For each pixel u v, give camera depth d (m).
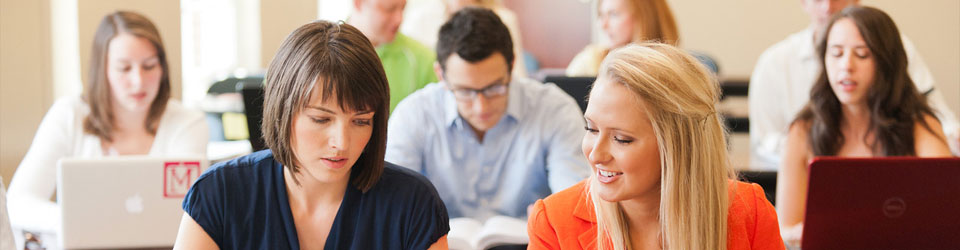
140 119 2.79
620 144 1.42
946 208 1.72
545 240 1.64
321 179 1.44
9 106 3.33
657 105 1.40
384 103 1.46
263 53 6.46
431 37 5.45
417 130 2.71
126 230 2.05
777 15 7.87
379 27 3.60
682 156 1.43
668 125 1.41
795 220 2.63
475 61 2.46
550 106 2.72
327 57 1.38
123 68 2.66
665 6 3.90
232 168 1.56
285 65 1.41
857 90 2.49
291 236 1.56
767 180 3.27
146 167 2.04
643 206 1.55
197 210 1.54
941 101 3.86
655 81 1.40
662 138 1.41
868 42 2.46
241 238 1.56
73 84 3.42
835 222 1.74
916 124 2.53
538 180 2.75
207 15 6.64
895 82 2.50
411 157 2.70
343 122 1.40
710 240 1.49
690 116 1.42
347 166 1.44
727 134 1.62
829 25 2.55
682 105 1.41
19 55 3.34
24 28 3.35
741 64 7.96
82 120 2.80
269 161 1.57
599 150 1.44
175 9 3.65
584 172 2.69
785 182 2.66
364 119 1.43
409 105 2.74
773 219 1.61
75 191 2.03
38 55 3.39
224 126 5.07
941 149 2.51
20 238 2.57
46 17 3.39
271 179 1.56
